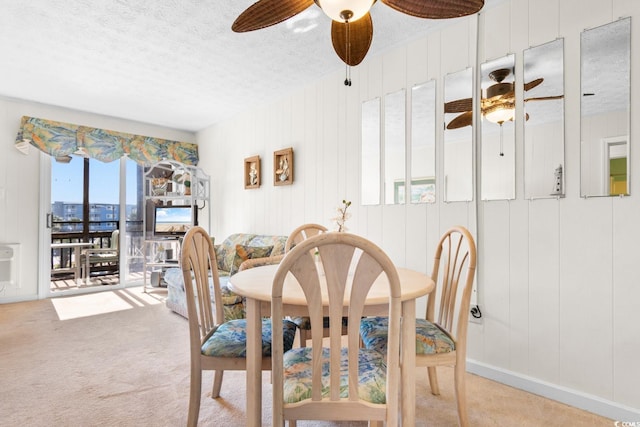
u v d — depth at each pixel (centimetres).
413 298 134
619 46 181
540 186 206
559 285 199
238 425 174
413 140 267
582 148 192
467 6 144
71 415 179
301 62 305
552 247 202
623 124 180
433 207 255
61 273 438
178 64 309
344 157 318
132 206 493
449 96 246
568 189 196
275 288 109
